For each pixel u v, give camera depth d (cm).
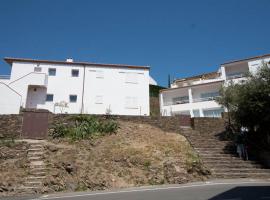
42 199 1066
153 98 4712
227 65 4222
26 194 1201
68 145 1784
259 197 968
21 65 3412
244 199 936
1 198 1107
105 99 3534
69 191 1262
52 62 3506
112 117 2356
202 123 2455
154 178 1443
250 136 2156
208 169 1612
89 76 3572
